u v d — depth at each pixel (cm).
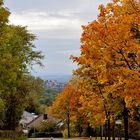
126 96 1875
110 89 2016
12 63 3341
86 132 9038
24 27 5488
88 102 3825
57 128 12469
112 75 1884
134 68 1933
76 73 3253
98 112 3956
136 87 1833
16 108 5697
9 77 3316
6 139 5069
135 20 1856
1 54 3189
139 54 1888
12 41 4288
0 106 4069
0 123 5681
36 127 12400
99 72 1970
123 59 1881
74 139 7931
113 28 1838
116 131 6444
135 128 5369
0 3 2817
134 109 2903
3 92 3953
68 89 9775
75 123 9306
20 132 6456
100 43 1873
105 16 1925
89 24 1925
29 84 5512
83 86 3506
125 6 1908
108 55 1855
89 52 1884
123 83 1880
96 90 3422
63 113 10038
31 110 15162
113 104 3109
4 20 2825
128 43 1836
